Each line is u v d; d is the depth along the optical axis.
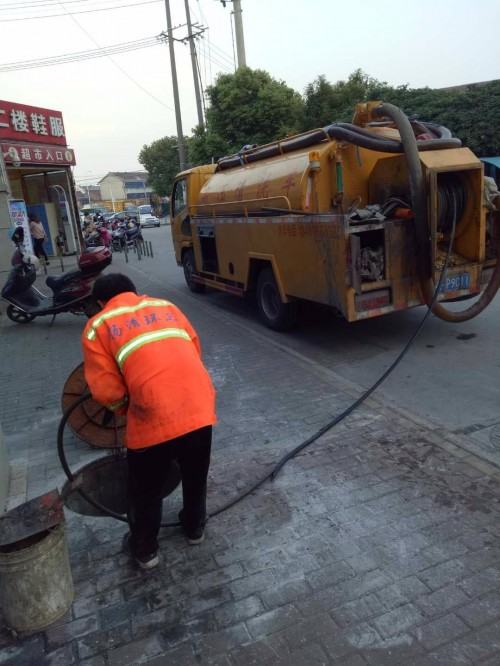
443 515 3.24
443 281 6.18
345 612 2.58
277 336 7.59
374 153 6.67
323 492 3.58
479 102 19.81
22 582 2.51
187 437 2.70
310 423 4.63
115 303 2.74
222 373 6.05
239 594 2.75
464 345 6.53
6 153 16.30
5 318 10.09
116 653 2.46
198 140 24.11
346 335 7.35
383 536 3.10
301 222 6.33
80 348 7.64
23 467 4.21
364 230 5.75
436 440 4.17
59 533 2.63
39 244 16.56
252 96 22.66
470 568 2.80
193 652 2.43
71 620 2.66
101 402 2.71
